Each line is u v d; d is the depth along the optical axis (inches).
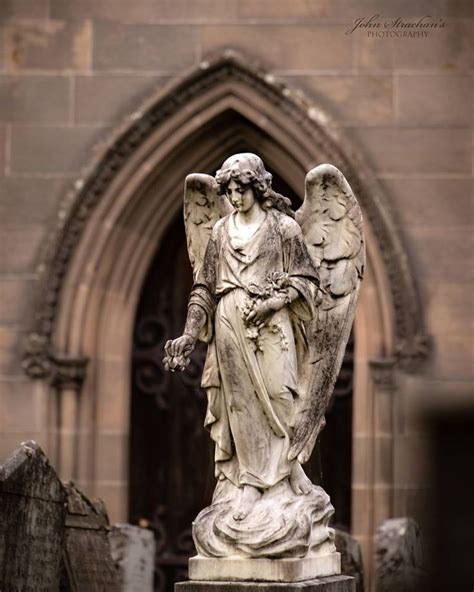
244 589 495.2
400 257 984.3
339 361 538.0
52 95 1015.6
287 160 1010.1
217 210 553.0
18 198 1012.5
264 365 515.8
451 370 983.0
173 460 1046.4
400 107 997.8
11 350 1007.6
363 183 987.9
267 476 513.3
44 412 1003.9
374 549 817.5
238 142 1018.7
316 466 541.6
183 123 1003.3
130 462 1045.2
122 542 807.1
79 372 1008.2
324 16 1005.2
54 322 1008.9
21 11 1021.2
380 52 1000.2
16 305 1008.9
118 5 1016.2
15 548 603.8
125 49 1013.8
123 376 1024.2
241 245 518.6
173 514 1044.5
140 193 1013.8
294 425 519.8
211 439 548.1
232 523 504.4
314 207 546.6
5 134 1015.6
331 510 524.7
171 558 1040.2
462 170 992.9
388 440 984.9
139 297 1038.4
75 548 697.6
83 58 1015.6
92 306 1015.0
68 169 1013.2
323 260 545.6
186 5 1010.7
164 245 1049.5
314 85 1000.2
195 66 1001.5
